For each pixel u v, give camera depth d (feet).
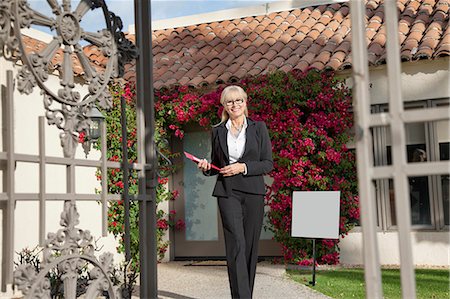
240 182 13.99
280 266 25.95
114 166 13.01
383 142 26.78
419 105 26.43
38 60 10.95
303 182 26.73
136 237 27.61
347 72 27.61
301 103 27.14
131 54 13.76
